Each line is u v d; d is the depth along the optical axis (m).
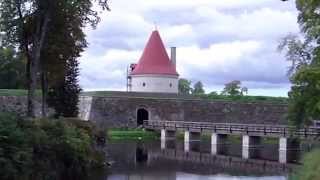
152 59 103.44
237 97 91.56
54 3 39.06
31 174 29.52
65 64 43.88
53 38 41.31
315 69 35.81
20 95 71.12
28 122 31.59
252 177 39.16
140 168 42.72
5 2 40.00
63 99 49.12
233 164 47.84
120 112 84.44
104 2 42.44
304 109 41.06
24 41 41.00
